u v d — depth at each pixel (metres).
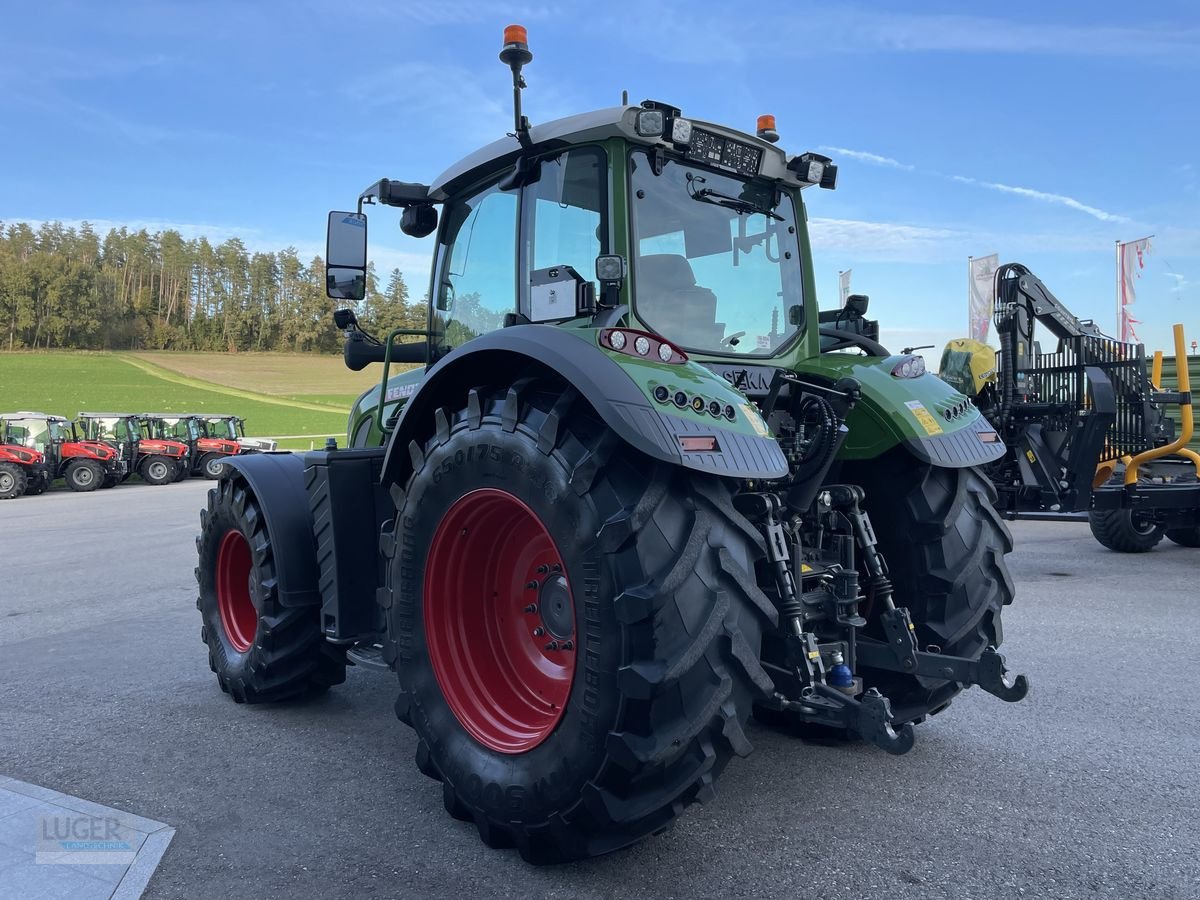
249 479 4.01
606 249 2.88
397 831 2.77
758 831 2.70
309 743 3.63
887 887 2.34
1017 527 10.21
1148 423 7.47
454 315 3.65
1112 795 2.92
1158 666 4.43
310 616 3.97
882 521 3.26
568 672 2.65
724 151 3.16
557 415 2.44
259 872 2.49
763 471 2.40
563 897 2.34
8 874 2.47
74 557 9.33
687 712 2.22
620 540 2.24
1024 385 7.80
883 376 3.31
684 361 2.59
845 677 2.69
